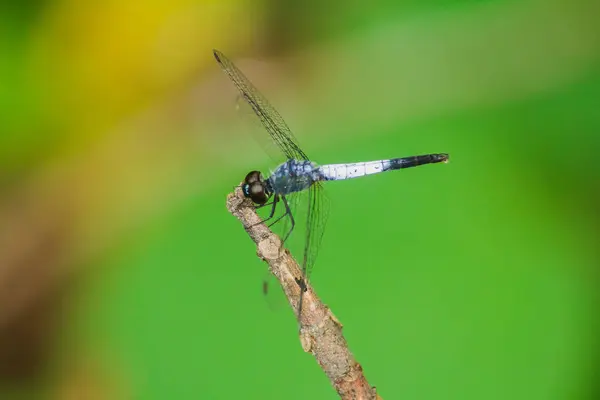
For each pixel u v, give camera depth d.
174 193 0.63
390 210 0.62
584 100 0.63
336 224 0.62
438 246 0.62
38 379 0.62
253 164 0.63
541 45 0.63
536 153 0.62
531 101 0.63
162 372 0.62
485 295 0.61
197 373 0.61
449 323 0.61
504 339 0.61
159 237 0.62
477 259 0.61
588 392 0.61
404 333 0.61
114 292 0.62
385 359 0.61
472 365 0.61
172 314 0.62
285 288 0.59
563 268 0.61
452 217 0.62
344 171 0.62
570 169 0.62
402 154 0.63
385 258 0.62
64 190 0.63
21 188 0.63
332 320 0.59
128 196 0.63
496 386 0.61
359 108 0.63
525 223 0.62
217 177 0.63
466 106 0.63
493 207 0.62
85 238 0.62
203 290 0.62
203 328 0.62
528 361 0.61
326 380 0.61
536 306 0.61
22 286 0.62
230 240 0.62
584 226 0.62
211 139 0.63
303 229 0.62
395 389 0.61
